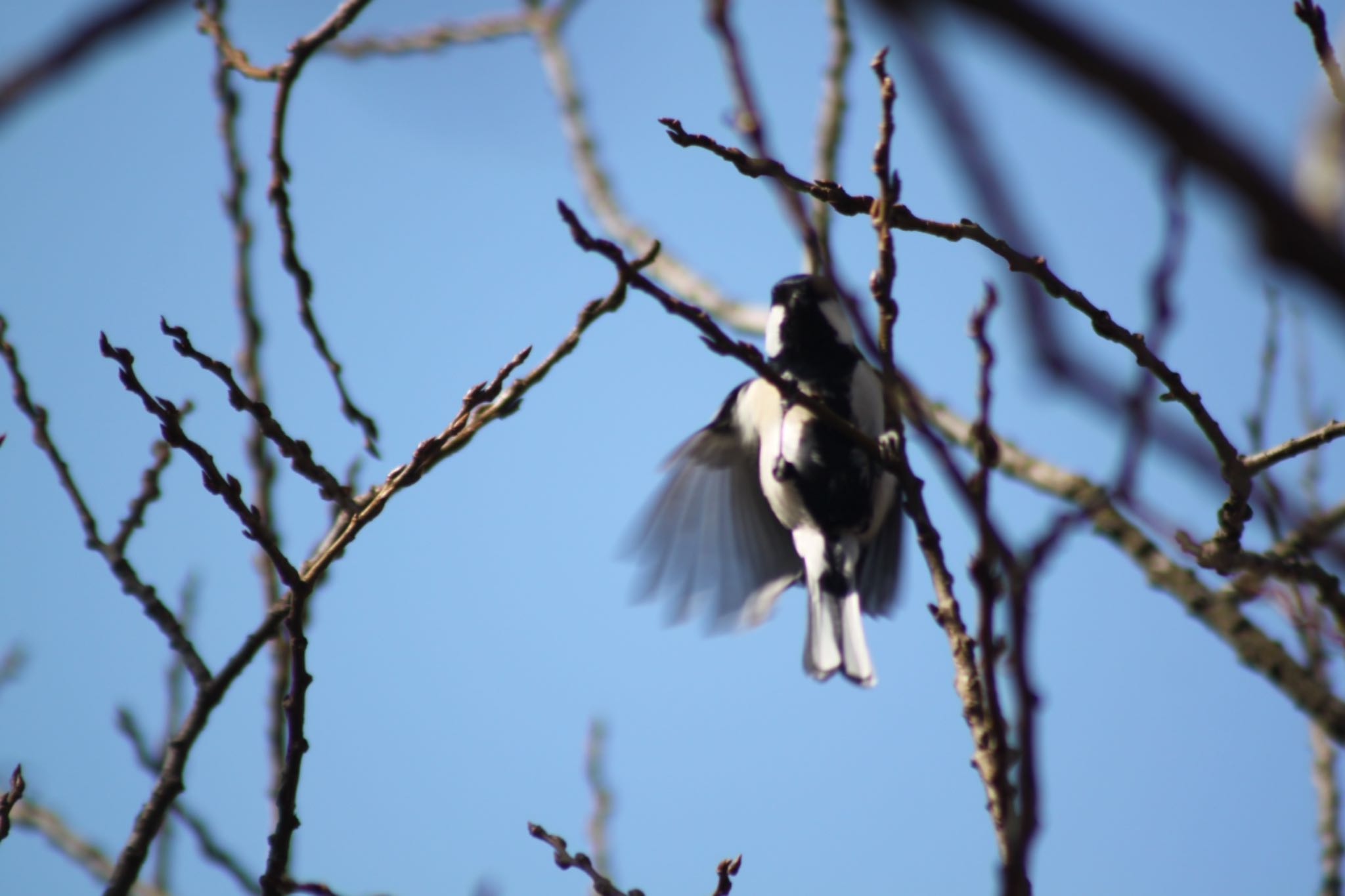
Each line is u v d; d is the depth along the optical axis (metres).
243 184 8.05
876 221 5.59
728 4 4.36
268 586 7.83
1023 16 1.36
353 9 7.07
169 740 6.13
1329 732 7.66
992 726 4.11
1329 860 7.62
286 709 5.85
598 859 8.42
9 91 1.52
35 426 6.65
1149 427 2.75
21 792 6.29
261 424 6.21
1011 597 3.33
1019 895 3.21
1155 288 3.90
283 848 5.73
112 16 1.53
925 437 3.51
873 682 9.25
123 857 5.82
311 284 7.14
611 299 6.33
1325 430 6.23
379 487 6.32
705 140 5.90
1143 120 1.37
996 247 5.78
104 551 6.51
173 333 6.08
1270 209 1.37
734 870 6.30
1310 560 5.79
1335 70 3.44
